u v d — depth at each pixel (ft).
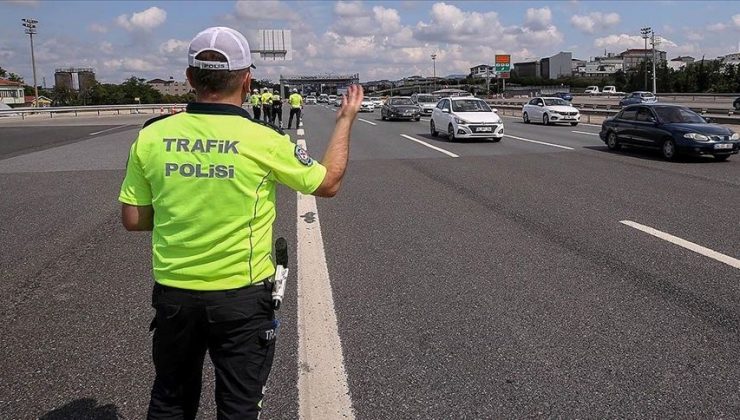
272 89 86.17
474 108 71.41
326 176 7.78
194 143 7.20
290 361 13.03
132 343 14.11
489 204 30.68
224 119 7.32
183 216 7.22
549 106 102.78
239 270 7.38
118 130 91.56
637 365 12.64
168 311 7.42
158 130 7.36
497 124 66.85
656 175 40.63
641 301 16.35
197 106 7.41
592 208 29.35
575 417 10.71
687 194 33.14
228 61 7.34
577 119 100.68
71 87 358.84
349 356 13.23
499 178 39.78
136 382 12.22
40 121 128.98
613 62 569.64
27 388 12.00
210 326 7.43
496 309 15.88
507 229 25.07
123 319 15.62
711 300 16.34
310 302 16.58
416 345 13.73
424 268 19.67
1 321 15.53
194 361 7.92
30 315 15.96
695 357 12.98
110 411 11.11
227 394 7.63
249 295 7.47
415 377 12.24
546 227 25.34
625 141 55.01
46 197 33.58
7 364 13.07
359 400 11.38
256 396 7.70
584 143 64.80
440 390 11.71
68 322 15.44
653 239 23.11
